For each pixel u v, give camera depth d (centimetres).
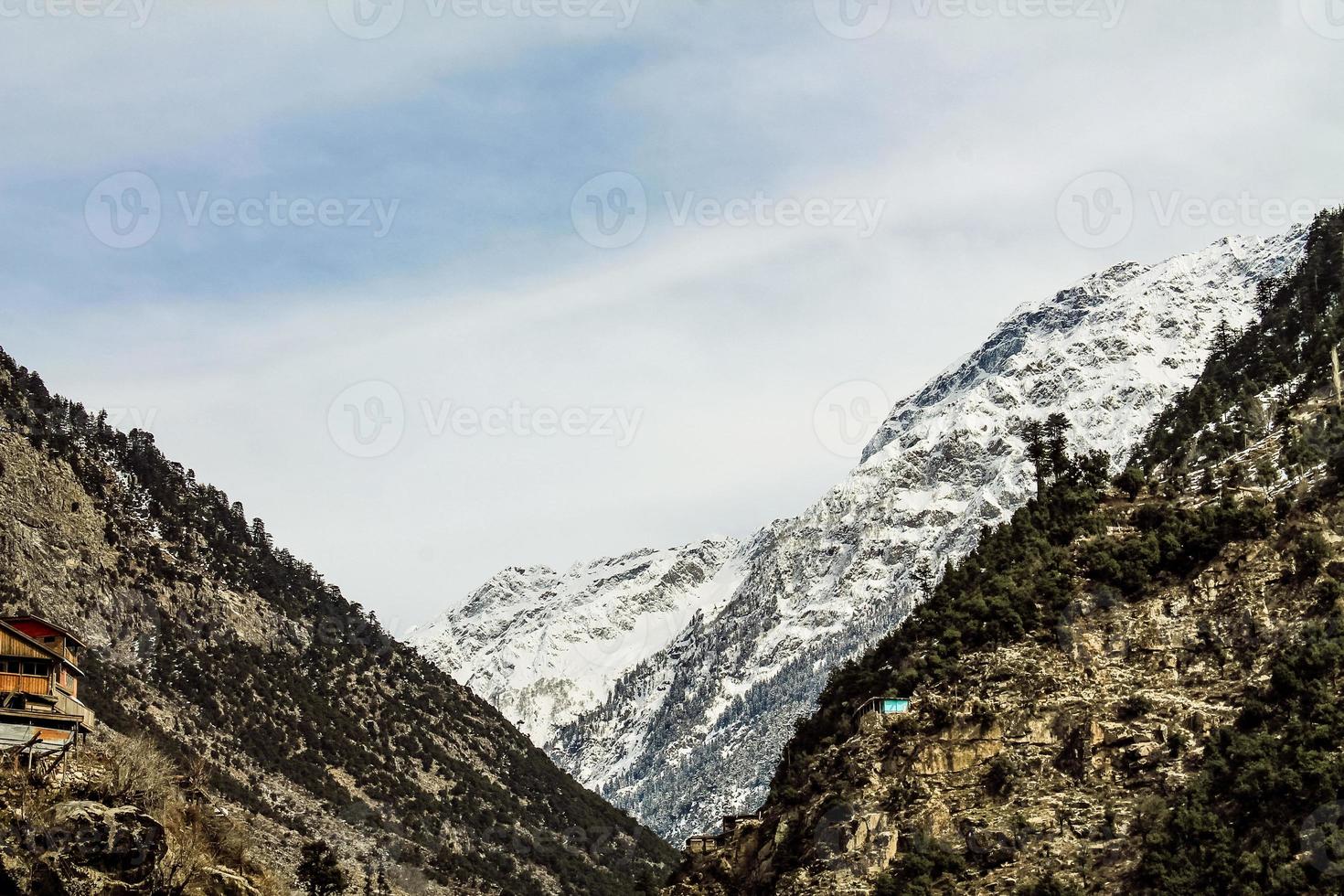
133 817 11688
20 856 10919
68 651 13612
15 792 11525
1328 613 16650
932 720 17162
